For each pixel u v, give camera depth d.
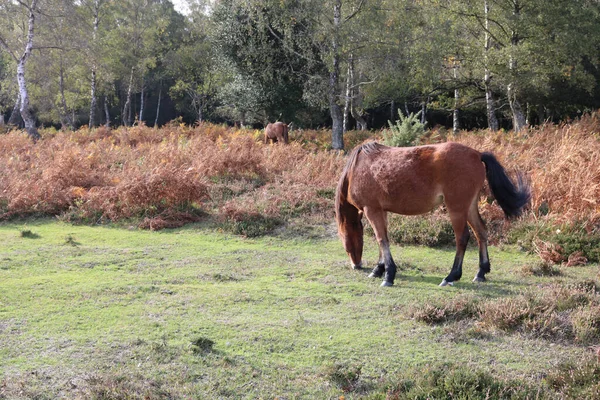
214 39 28.06
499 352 4.67
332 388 4.07
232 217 10.28
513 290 6.34
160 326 5.27
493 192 6.57
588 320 5.00
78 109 50.53
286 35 21.52
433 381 3.99
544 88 24.36
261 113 30.39
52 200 11.36
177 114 54.31
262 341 4.90
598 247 7.95
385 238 6.88
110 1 38.56
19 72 24.22
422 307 5.60
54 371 4.33
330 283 6.87
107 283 6.73
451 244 8.98
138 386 4.04
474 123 39.62
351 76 26.03
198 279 7.03
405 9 20.89
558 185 9.78
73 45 28.02
